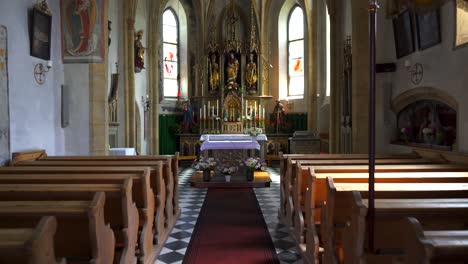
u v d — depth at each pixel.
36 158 8.18
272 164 17.52
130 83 14.96
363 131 10.71
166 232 6.70
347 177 4.92
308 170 5.50
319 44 17.61
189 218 8.02
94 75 9.86
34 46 8.48
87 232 3.44
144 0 16.88
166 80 19.45
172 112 19.34
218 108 18.98
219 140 13.42
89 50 9.05
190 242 6.46
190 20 19.77
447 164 6.64
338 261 4.25
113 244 4.01
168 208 6.88
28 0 8.34
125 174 5.65
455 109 7.48
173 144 19.06
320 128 17.55
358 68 10.64
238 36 19.80
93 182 5.20
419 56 8.81
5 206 3.32
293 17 19.75
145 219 5.29
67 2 8.99
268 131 18.91
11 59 7.67
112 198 4.50
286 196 7.36
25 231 2.42
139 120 16.36
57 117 9.71
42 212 3.25
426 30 8.31
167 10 19.41
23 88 8.15
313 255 5.11
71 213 3.28
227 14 19.55
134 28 15.29
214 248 6.16
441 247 2.06
